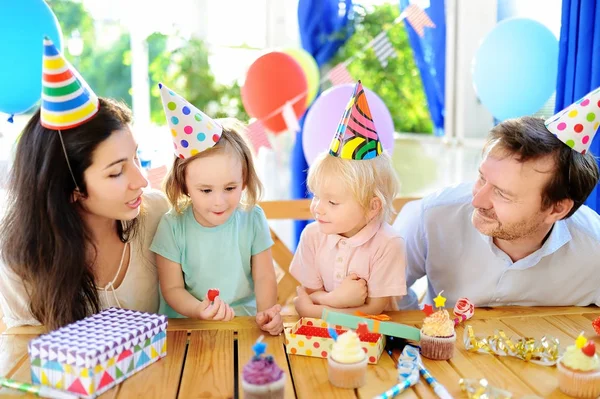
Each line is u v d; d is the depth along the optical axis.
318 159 1.27
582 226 1.35
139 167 1.24
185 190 1.31
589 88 1.70
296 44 2.91
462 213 1.42
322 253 1.33
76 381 0.88
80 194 1.16
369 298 1.28
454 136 3.12
